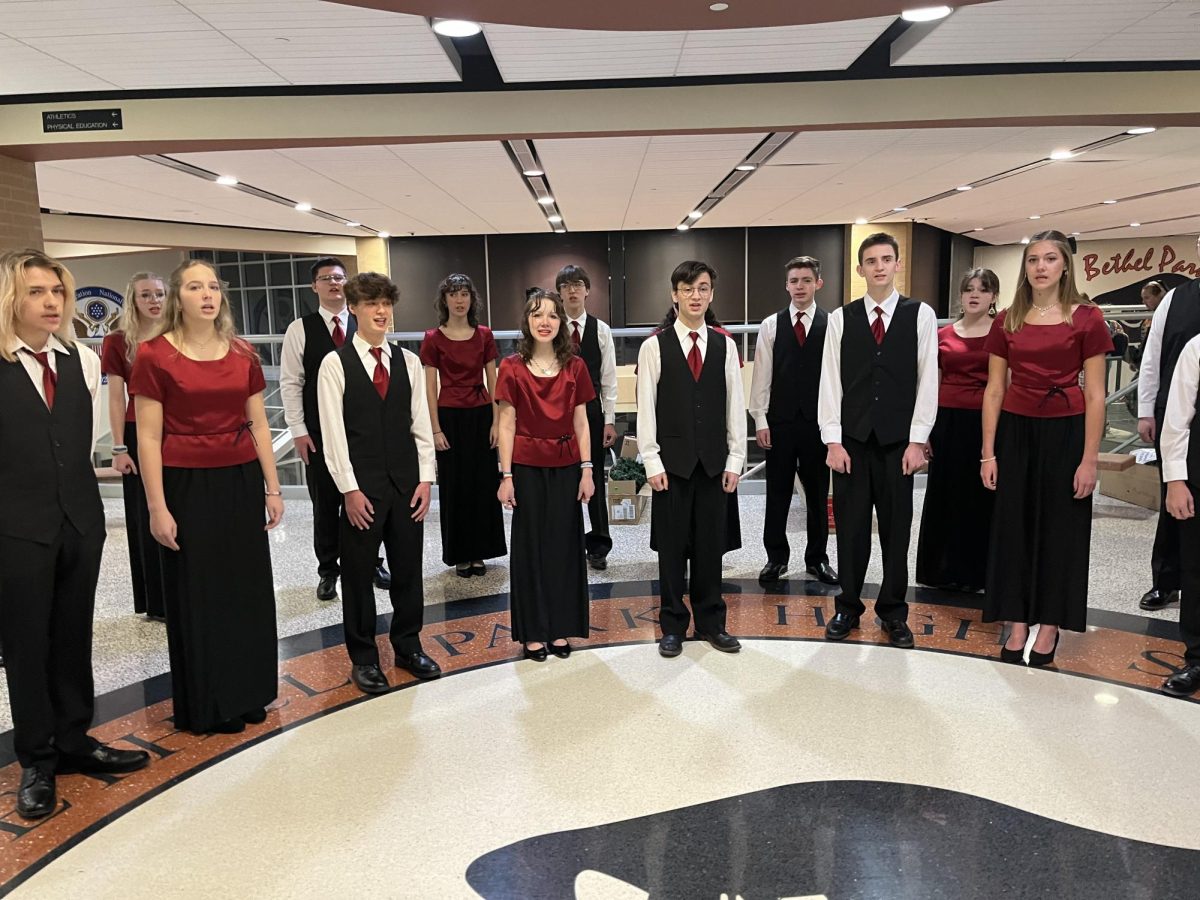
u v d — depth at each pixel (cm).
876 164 784
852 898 175
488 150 667
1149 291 589
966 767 226
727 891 178
